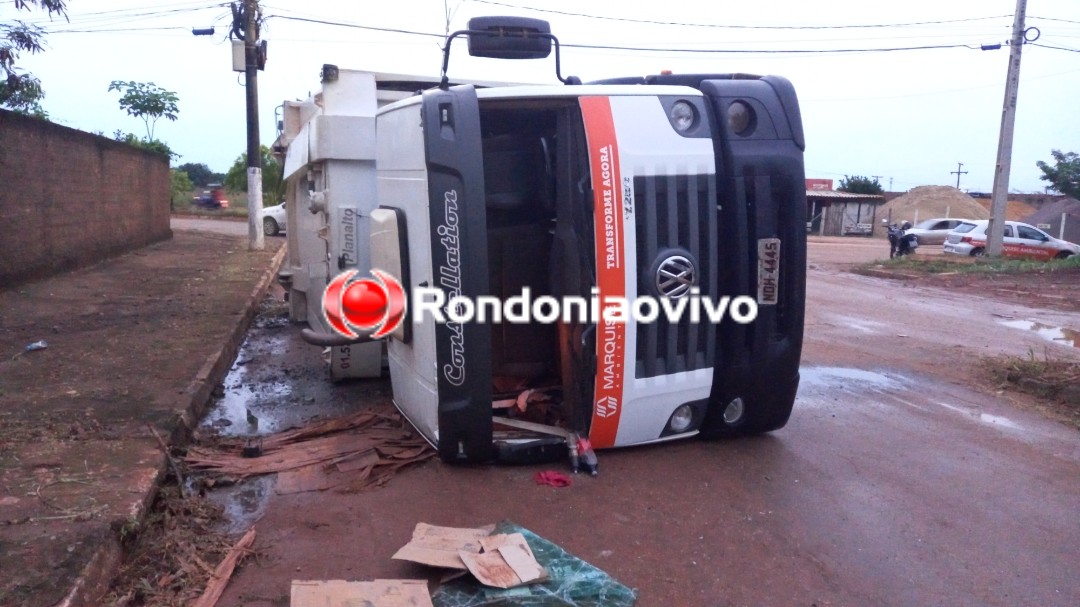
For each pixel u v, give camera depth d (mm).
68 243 14148
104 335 8898
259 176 19406
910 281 19422
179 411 6125
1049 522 4852
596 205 5031
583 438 5430
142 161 19516
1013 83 24047
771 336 5660
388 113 5641
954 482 5445
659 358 5383
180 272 14789
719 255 5465
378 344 7703
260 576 4043
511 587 3814
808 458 5797
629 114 5125
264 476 5332
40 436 5449
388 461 5461
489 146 5570
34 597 3424
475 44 5426
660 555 4312
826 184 64000
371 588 3719
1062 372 8164
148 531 4414
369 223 6715
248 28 19125
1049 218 37281
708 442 6023
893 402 7469
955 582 4117
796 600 3912
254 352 9430
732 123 5418
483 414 5082
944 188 57219
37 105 14461
